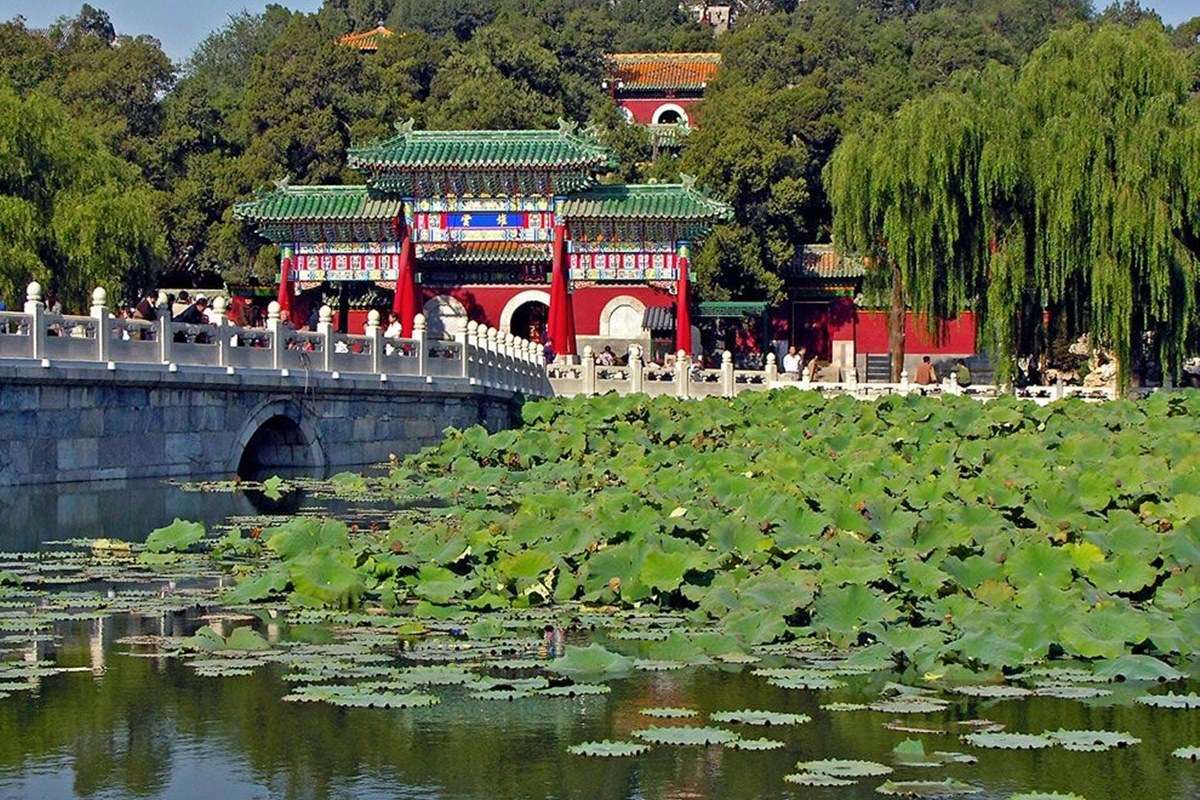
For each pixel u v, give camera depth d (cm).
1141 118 5541
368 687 1650
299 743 1451
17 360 3334
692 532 2378
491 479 3712
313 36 10156
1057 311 5906
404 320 7394
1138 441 3622
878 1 16900
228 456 4038
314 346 4462
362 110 9925
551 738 1469
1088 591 2002
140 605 2120
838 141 9950
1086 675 1727
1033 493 2639
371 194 7525
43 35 11225
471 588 2173
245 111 9950
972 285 5909
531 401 5512
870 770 1366
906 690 1658
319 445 4428
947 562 2073
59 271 6244
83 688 1648
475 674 1725
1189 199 5497
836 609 1900
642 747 1435
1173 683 1697
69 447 3522
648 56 12419
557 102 10788
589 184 7269
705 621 2027
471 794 1310
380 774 1362
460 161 7188
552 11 14675
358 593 2141
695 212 7169
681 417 4816
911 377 8956
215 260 9231
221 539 2688
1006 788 1323
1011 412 4509
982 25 13950
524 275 7688
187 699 1606
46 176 6331
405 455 4897
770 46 11562
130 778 1348
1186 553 2136
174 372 3784
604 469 3628
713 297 9075
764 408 4903
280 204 7488
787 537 2270
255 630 1970
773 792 1312
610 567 2173
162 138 9706
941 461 3472
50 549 2631
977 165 5812
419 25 15162
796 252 9519
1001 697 1631
